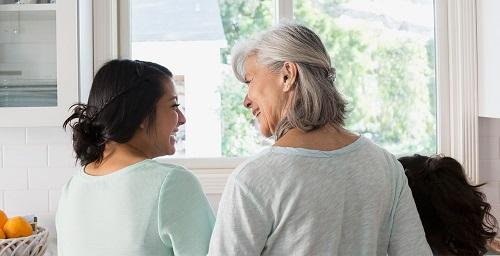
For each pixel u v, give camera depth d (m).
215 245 1.14
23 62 2.45
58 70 2.42
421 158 1.46
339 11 2.85
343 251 1.16
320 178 1.13
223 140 2.85
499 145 2.79
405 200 1.26
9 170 2.73
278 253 1.13
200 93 2.85
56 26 2.42
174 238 1.26
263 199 1.12
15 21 2.45
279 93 1.22
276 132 1.23
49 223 2.73
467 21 2.75
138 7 2.85
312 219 1.12
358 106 2.87
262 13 2.85
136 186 1.27
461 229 1.34
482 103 2.70
